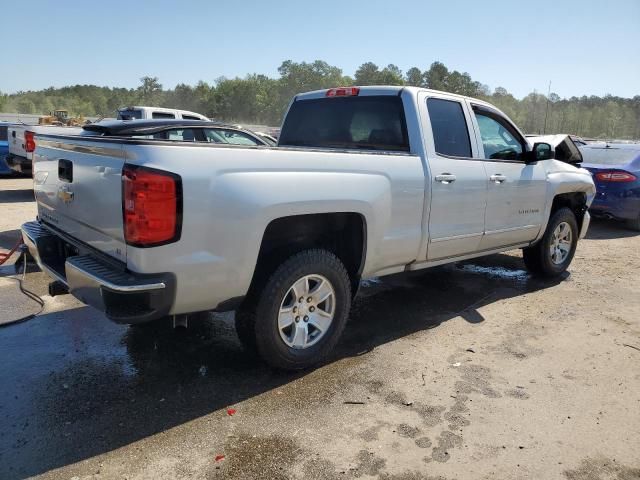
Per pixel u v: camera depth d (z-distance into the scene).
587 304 5.45
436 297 5.59
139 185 2.76
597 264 7.24
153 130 7.03
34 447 2.83
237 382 3.61
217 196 2.99
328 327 3.83
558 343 4.41
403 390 3.55
